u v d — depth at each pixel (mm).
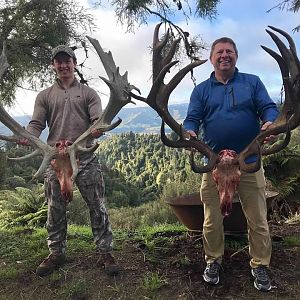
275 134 4098
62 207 4789
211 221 4477
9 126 4387
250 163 4168
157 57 4281
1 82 9789
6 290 4723
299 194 8516
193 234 5680
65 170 4238
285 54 4020
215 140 4348
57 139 4512
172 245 5445
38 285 4738
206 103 4355
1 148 10633
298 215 7121
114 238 5793
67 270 4895
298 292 4387
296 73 4031
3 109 4383
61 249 4945
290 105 4098
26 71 9961
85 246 5535
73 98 4504
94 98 4523
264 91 4281
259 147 3836
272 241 5473
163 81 4285
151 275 4750
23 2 9719
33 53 9984
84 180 4582
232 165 4039
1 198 11070
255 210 4336
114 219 10938
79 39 10008
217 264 4539
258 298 4309
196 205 5297
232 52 4227
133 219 10727
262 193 4352
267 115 4164
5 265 5262
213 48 4305
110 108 4238
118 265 4824
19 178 13180
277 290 4418
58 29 9727
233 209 5098
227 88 4293
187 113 4434
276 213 8172
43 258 5293
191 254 5164
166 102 4215
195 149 4340
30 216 9422
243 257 4992
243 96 4254
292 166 8641
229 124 4266
